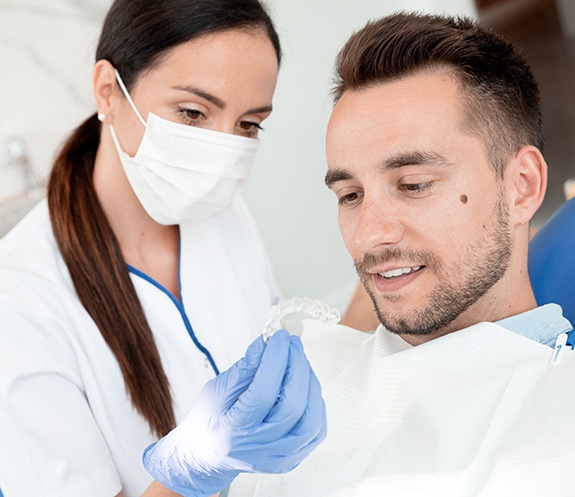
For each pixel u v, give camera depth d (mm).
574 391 1038
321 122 3018
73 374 1391
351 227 1179
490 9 7004
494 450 1040
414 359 1147
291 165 3002
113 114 1462
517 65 1176
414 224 1094
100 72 1445
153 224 1589
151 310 1553
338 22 2947
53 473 1304
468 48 1121
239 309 1677
